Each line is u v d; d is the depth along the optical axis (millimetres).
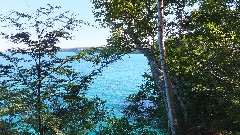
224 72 11477
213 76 11961
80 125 8469
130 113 18859
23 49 8086
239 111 11742
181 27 15508
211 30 11508
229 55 10844
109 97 47375
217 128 14477
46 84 8125
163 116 17312
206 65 11477
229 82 11414
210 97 14844
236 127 14367
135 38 16281
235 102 11141
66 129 8273
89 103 8766
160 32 14219
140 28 16406
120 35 16484
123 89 59312
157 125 17531
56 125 8055
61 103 8492
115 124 12070
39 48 8086
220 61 10852
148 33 16422
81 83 8719
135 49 16656
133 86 64875
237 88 10812
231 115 12750
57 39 8188
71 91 8469
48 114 7777
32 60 8211
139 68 145375
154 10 16484
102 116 9570
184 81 15969
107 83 71750
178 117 15586
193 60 11523
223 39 10961
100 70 9117
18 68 8172
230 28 11672
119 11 16469
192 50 11766
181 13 15844
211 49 11258
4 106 7504
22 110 7504
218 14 14180
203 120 14977
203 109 15438
